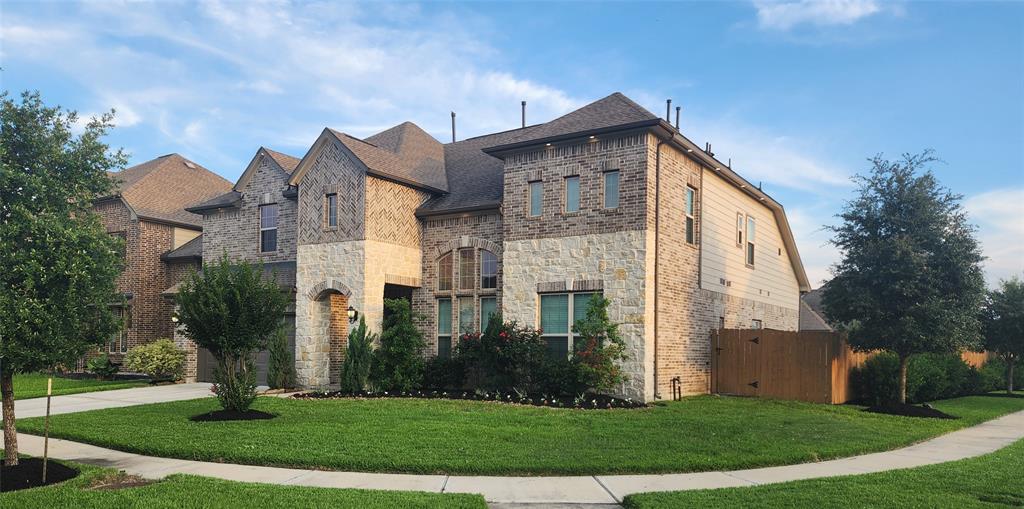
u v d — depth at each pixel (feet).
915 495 27.66
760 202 86.48
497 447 36.68
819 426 46.52
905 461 36.32
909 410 57.11
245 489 27.81
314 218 71.36
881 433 44.96
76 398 61.72
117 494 27.04
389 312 69.87
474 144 86.53
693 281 66.74
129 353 79.77
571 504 27.09
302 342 70.69
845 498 27.04
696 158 67.41
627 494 27.94
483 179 75.25
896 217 59.72
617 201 60.34
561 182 63.10
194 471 32.19
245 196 82.12
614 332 57.72
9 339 30.68
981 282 57.93
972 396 84.48
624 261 58.95
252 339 48.29
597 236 60.54
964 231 58.90
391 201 70.03
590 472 32.37
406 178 71.00
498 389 60.64
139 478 30.66
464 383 66.03
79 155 35.27
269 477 30.96
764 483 30.40
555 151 63.57
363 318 64.80
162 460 34.91
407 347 64.85
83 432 41.14
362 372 63.57
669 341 61.57
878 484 29.71
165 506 25.35
